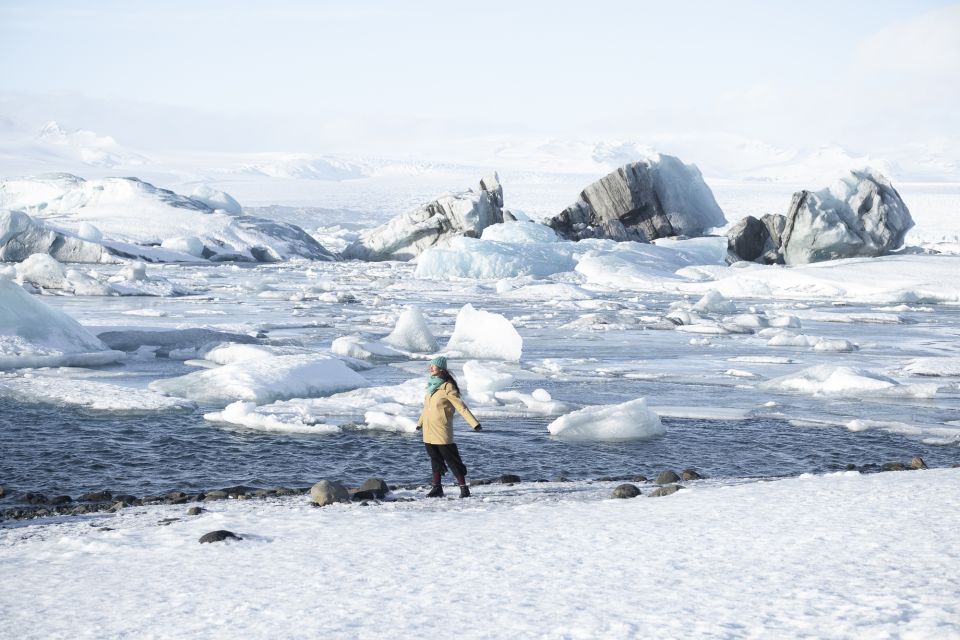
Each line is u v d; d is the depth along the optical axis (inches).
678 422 626.8
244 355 863.1
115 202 3663.9
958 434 587.8
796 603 168.6
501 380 702.5
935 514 246.7
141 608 187.5
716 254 2896.2
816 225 2682.1
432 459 371.6
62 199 3782.0
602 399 725.9
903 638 146.9
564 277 2546.8
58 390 667.4
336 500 357.1
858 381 763.4
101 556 247.3
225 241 3368.6
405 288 2230.6
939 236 4867.1
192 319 1364.4
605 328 1358.3
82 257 2876.5
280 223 3688.5
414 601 182.1
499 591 187.0
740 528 240.8
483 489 402.6
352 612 176.1
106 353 871.7
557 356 1031.6
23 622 180.7
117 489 434.0
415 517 292.5
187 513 332.5
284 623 170.7
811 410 680.4
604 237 3154.5
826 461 512.1
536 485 418.0
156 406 624.4
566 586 188.9
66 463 484.7
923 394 741.9
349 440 546.9
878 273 2242.9
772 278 2306.8
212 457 502.3
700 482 408.2
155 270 2704.2
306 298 1802.4
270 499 380.2
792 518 251.4
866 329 1425.9
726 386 803.4
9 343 810.8
